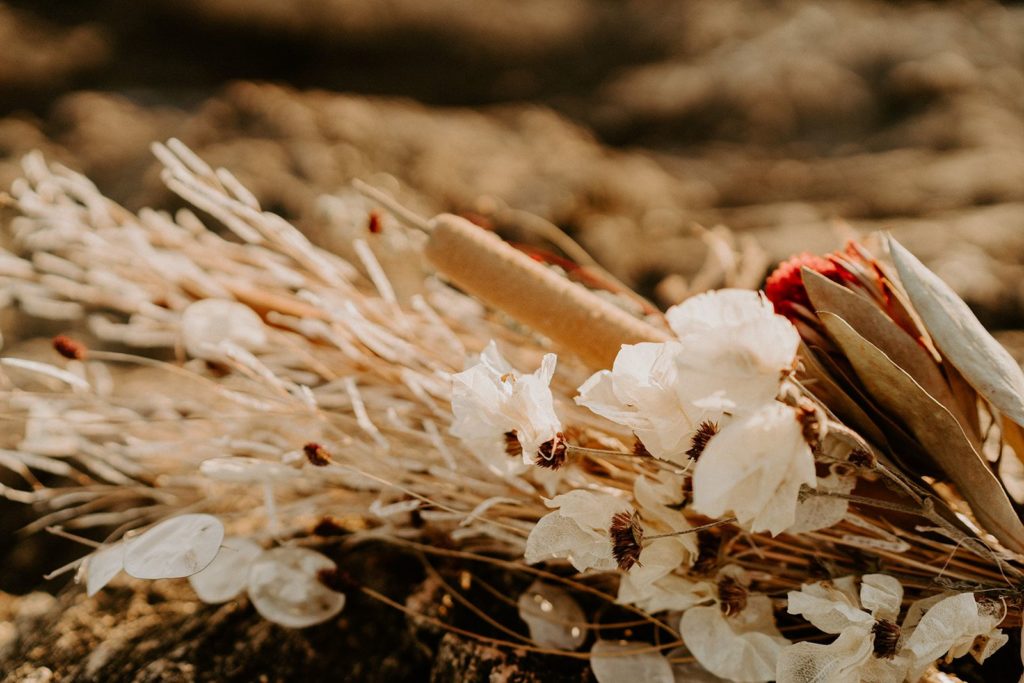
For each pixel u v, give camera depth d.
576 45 2.28
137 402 0.72
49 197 0.75
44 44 1.98
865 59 1.74
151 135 1.46
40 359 0.85
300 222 1.03
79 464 0.77
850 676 0.55
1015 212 1.04
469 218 0.86
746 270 0.76
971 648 0.57
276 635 0.64
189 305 0.72
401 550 0.68
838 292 0.58
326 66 2.23
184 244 0.74
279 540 0.65
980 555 0.57
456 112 1.78
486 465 0.62
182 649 0.64
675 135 1.69
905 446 0.58
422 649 0.63
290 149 1.21
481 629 0.63
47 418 0.70
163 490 0.74
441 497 0.66
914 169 1.27
